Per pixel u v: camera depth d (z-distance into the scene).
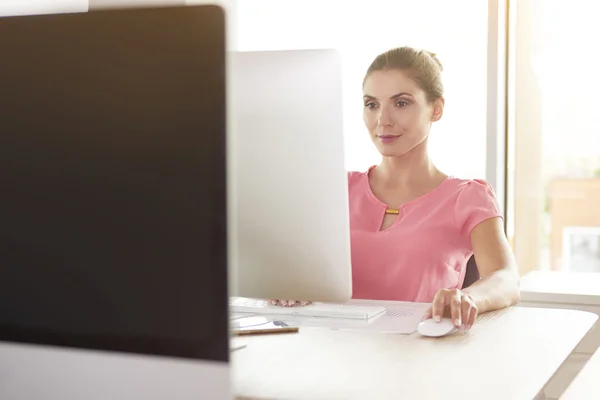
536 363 1.05
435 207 1.80
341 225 1.13
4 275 0.71
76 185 0.67
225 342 0.62
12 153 0.70
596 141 2.62
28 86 0.69
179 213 0.63
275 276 1.19
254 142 1.13
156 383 0.65
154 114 0.64
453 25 2.72
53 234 0.69
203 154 0.62
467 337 1.22
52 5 1.85
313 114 1.09
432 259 1.75
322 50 1.07
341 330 1.29
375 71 1.85
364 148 2.88
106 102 0.66
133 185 0.65
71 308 0.68
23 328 0.71
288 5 2.97
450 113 2.72
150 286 0.65
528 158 2.72
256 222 1.17
